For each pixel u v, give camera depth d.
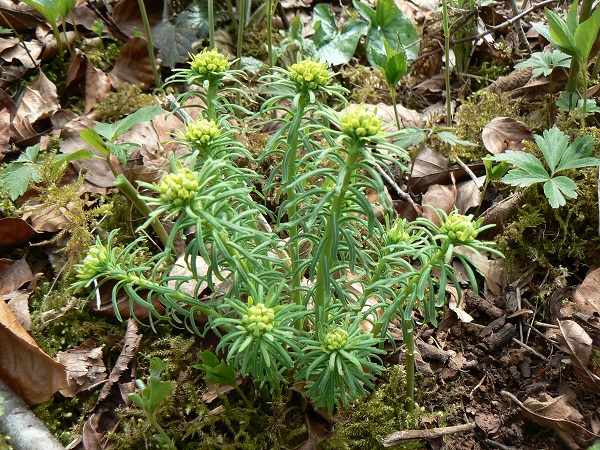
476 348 0.33
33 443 0.27
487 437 0.29
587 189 0.36
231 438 0.29
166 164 0.39
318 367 0.23
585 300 0.33
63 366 0.30
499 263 0.36
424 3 0.55
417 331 0.33
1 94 0.44
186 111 0.43
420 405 0.30
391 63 0.36
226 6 0.52
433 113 0.46
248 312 0.21
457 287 0.22
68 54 0.48
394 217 0.37
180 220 0.20
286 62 0.48
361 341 0.23
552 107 0.42
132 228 0.37
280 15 0.53
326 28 0.51
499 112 0.42
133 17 0.50
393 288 0.34
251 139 0.40
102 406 0.30
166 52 0.49
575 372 0.31
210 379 0.27
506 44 0.49
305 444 0.27
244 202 0.25
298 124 0.23
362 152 0.20
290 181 0.25
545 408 0.29
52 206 0.37
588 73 0.44
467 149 0.41
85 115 0.44
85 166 0.39
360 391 0.25
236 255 0.23
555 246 0.35
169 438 0.28
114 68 0.47
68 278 0.35
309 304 0.31
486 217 0.37
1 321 0.29
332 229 0.21
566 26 0.36
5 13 0.48
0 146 0.41
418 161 0.40
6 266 0.35
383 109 0.45
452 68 0.49
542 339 0.33
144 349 0.32
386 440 0.27
